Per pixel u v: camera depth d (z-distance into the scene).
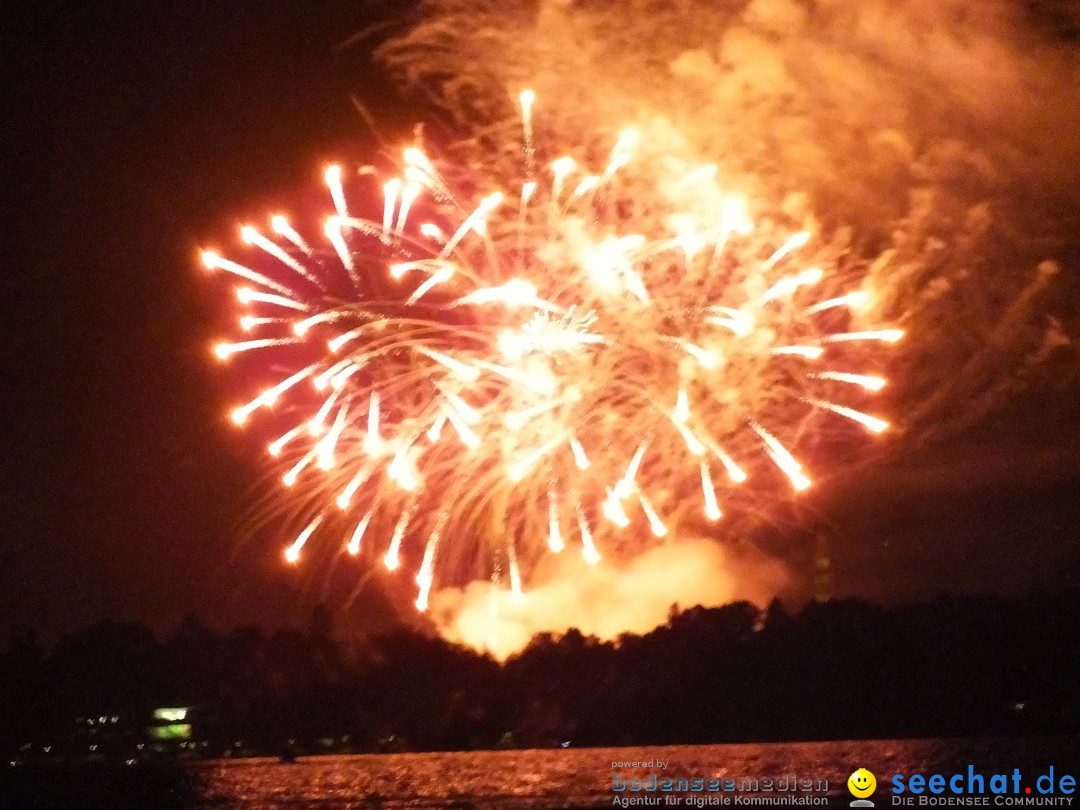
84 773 144.00
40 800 119.75
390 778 147.88
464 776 146.00
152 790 130.50
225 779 150.25
